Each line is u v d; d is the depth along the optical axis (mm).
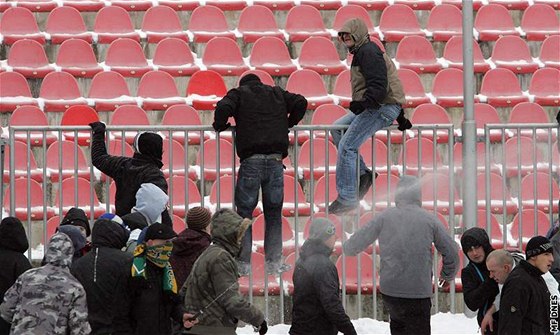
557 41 53000
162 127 37656
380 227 32750
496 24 54312
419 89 50312
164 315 28656
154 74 49688
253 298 38688
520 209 39688
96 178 43500
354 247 32906
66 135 46219
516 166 44812
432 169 41969
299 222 42719
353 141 37281
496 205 43312
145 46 52438
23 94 49000
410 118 49000
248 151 35875
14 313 27188
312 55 51938
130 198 34938
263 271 39406
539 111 49344
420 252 32344
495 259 30078
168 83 49656
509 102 49969
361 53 36719
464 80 39125
